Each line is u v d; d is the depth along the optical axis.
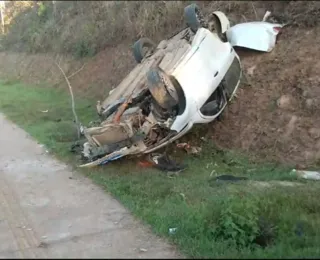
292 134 8.88
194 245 5.48
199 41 9.37
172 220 6.19
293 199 6.57
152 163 8.84
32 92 12.45
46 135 10.72
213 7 13.70
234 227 5.62
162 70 8.55
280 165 8.49
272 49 10.73
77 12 18.97
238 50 11.02
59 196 7.38
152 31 15.41
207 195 7.04
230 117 9.86
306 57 10.02
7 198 7.39
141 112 8.90
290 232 5.67
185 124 8.60
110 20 17.62
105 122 9.00
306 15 11.09
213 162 8.97
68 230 6.10
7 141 10.30
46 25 17.08
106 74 15.73
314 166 8.26
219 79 9.16
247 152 9.08
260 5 12.77
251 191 6.84
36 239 5.85
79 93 15.53
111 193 7.43
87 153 8.90
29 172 8.59
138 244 5.61
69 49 17.03
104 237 5.84
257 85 10.17
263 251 5.15
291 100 9.41
